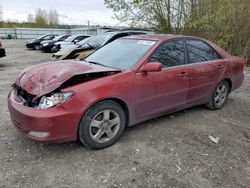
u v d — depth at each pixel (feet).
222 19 37.17
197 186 9.96
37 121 10.41
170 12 39.01
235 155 12.34
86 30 127.44
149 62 13.23
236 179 10.55
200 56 16.16
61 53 32.78
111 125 12.26
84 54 30.09
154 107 13.78
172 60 14.47
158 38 14.74
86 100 11.07
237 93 23.06
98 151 11.95
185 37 15.69
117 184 9.84
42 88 10.98
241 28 39.70
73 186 9.67
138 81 12.67
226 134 14.43
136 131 13.98
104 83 11.60
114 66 13.44
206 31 38.37
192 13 37.96
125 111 12.80
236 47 40.63
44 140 10.67
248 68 37.45
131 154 11.80
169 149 12.38
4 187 9.48
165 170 10.78
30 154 11.55
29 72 12.78
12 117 11.74
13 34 156.15
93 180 10.01
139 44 14.55
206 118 16.46
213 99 17.46
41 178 10.02
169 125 15.01
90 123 11.47
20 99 11.63
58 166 10.77
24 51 70.79
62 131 10.83
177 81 14.38
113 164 11.01
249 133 14.82
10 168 10.54
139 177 10.27
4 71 33.24
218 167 11.25
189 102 15.69
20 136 13.09
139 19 39.99
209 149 12.67
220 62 17.17
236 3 37.70
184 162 11.43
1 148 11.96
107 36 34.04
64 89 10.82
